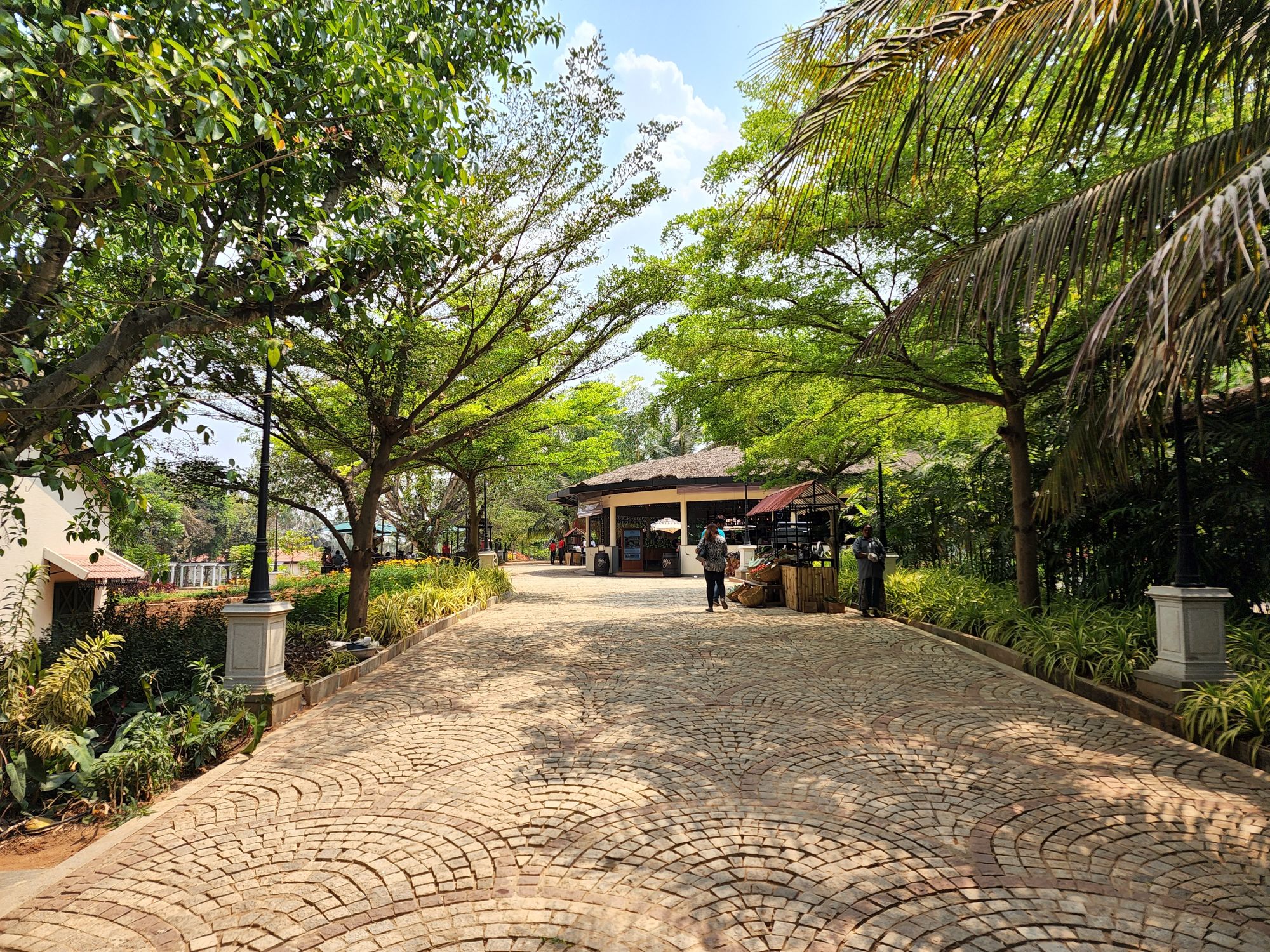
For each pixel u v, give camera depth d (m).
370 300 6.23
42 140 3.10
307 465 9.45
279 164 4.94
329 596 11.30
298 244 5.11
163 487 8.35
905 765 4.48
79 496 8.35
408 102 4.50
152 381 4.50
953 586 10.46
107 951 2.62
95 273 5.15
